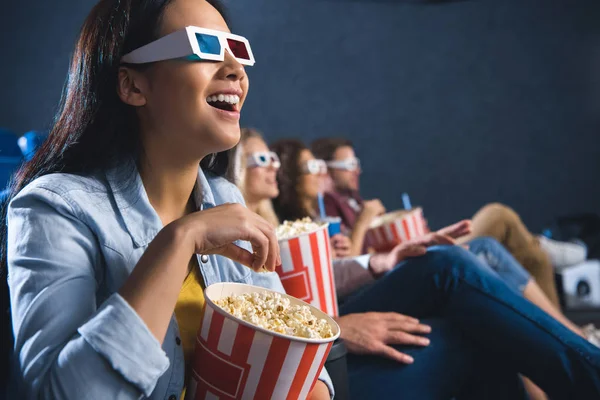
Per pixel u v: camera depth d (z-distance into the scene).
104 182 1.00
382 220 2.62
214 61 0.97
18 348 0.86
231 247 0.98
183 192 1.07
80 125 1.02
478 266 1.67
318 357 0.89
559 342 1.52
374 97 6.47
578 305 3.43
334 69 6.43
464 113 6.47
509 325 1.56
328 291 1.52
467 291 1.62
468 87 6.46
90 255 0.94
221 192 1.22
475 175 6.48
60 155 1.02
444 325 1.64
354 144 6.46
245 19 6.31
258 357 0.86
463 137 6.48
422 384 1.56
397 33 6.45
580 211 6.36
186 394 0.98
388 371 1.57
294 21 6.36
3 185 1.65
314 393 1.07
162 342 0.85
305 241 1.47
